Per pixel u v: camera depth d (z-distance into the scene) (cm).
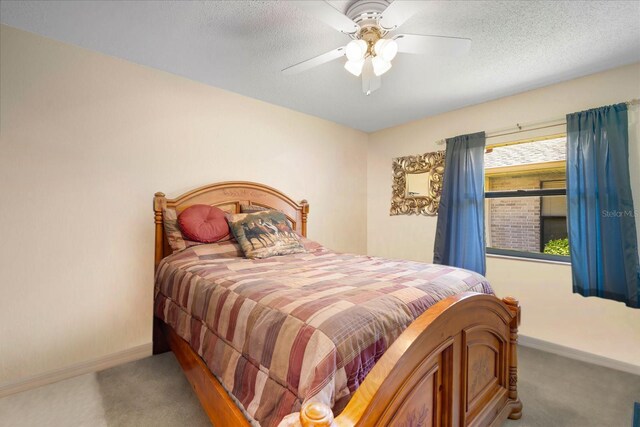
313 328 93
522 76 239
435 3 156
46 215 190
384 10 141
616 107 216
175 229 226
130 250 222
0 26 177
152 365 215
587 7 159
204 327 147
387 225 383
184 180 249
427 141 342
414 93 274
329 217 361
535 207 327
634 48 198
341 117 345
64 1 156
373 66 165
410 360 92
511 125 276
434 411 108
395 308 110
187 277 178
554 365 223
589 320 230
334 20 146
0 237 176
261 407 97
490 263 286
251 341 111
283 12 166
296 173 328
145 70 229
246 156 287
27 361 184
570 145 235
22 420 156
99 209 210
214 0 157
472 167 294
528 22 172
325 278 151
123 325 219
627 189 211
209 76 245
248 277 154
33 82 186
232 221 236
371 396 78
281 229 246
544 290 253
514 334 159
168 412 164
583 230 228
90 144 206
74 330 200
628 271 208
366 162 406
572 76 238
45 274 190
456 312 115
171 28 181
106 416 160
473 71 232
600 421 160
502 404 151
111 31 184
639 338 210
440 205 316
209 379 134
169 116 241
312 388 80
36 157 187
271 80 252
